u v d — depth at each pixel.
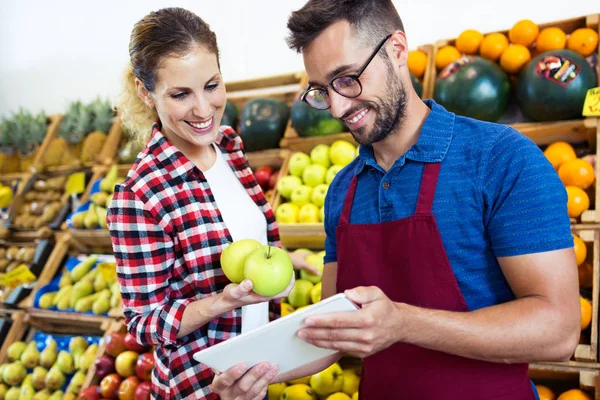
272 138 2.53
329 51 0.92
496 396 0.93
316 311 0.78
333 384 1.82
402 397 1.01
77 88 3.79
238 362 0.88
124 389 2.12
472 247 0.94
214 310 1.04
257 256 1.01
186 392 1.19
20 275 2.80
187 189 1.19
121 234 1.12
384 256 1.02
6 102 4.02
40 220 3.05
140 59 1.06
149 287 1.14
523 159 0.90
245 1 3.18
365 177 1.13
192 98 1.09
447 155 0.97
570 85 1.83
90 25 3.70
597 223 1.76
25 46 3.94
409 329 0.84
